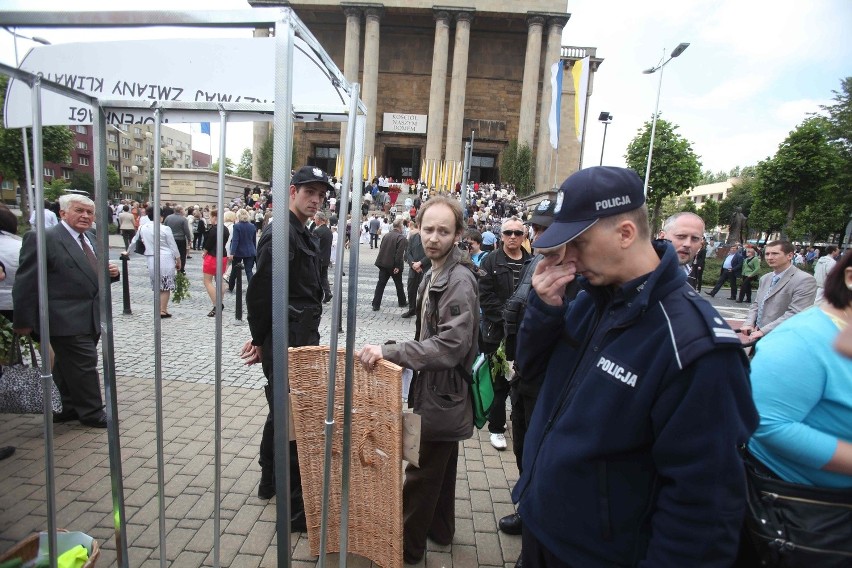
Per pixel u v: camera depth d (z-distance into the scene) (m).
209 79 1.81
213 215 10.88
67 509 2.94
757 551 1.54
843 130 25.78
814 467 1.46
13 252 3.88
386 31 41.03
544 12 37.19
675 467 1.20
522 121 37.78
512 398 3.12
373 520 2.40
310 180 2.75
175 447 3.74
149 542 2.70
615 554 1.33
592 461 1.34
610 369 1.32
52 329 3.76
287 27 1.32
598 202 1.32
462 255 2.44
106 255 1.82
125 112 2.16
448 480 2.73
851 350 1.43
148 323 7.62
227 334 7.17
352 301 1.84
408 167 46.72
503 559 2.71
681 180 27.16
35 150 1.53
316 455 2.41
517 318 3.04
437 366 2.17
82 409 3.99
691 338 1.19
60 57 1.89
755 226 34.00
